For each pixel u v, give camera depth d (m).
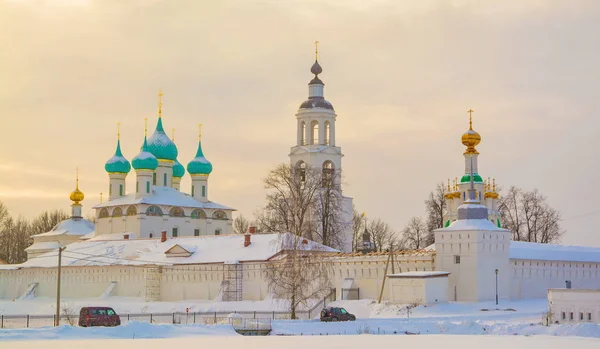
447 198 194.25
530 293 146.62
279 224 170.12
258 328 108.00
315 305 138.50
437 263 143.12
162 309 153.12
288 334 107.25
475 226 141.50
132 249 182.75
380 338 99.56
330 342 94.25
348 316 119.31
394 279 138.50
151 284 171.25
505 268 142.75
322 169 195.38
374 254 148.50
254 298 160.88
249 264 162.25
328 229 178.25
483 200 187.88
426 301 135.00
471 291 140.25
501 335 103.75
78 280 183.50
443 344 91.69
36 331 100.12
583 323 105.19
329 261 143.50
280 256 157.12
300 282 129.75
